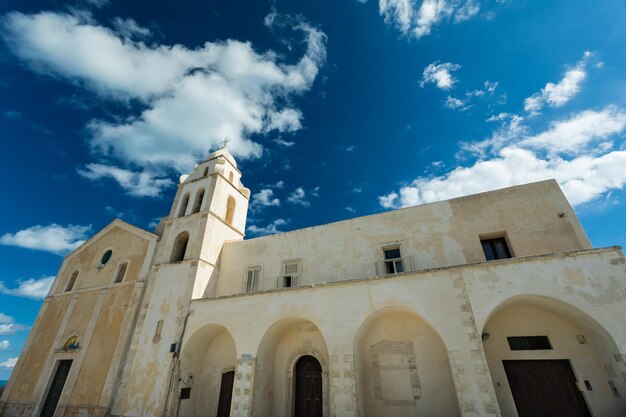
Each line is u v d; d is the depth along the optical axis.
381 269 15.29
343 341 12.01
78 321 19.61
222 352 16.08
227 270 19.02
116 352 16.78
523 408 10.63
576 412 10.21
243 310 14.66
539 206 13.94
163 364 14.97
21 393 18.36
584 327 10.30
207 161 23.64
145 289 18.56
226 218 21.92
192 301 16.27
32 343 20.39
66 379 17.52
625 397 9.20
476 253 14.02
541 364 11.05
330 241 17.17
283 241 18.45
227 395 15.05
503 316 11.89
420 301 11.55
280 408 13.77
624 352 8.90
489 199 14.92
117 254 21.52
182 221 20.17
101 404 15.38
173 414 14.02
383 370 12.64
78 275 22.33
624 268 9.73
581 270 10.13
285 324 14.34
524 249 13.32
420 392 11.84
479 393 9.54
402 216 16.20
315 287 13.63
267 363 14.15
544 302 10.72
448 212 15.39
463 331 10.50
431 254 14.73
